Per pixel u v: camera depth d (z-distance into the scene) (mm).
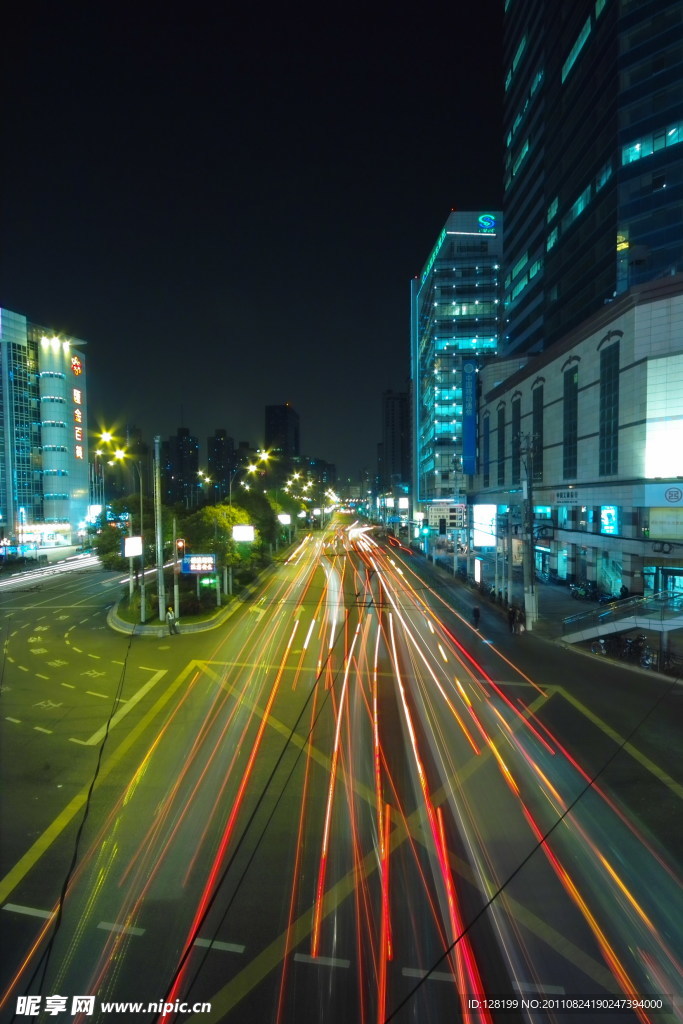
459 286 104312
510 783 14188
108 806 13031
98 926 9281
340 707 19672
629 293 34500
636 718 18859
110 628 33375
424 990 8047
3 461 86500
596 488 40125
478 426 71938
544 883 10344
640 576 34719
